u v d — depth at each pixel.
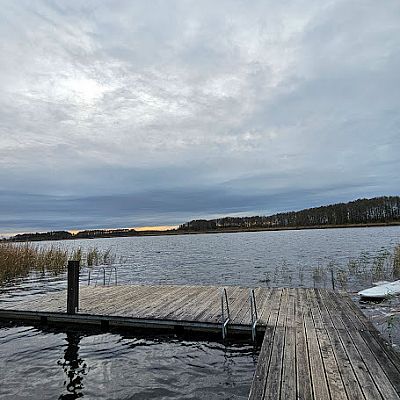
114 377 5.75
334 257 26.42
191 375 5.76
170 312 8.20
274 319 7.31
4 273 17.95
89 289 11.77
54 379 5.69
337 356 5.09
